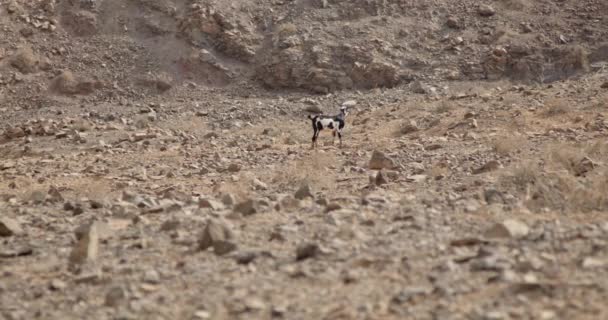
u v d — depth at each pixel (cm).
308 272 2398
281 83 12238
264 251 2723
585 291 2006
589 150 5278
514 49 12025
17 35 13062
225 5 13562
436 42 12712
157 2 13762
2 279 2777
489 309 1925
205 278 2497
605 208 3359
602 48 12081
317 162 5859
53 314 2259
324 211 3553
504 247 2536
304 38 12750
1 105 11869
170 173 6025
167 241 3162
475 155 5722
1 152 8606
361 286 2245
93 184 5641
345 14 13425
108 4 13800
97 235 3047
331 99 11162
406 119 8450
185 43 13088
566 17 13075
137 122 10075
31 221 4044
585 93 8188
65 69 12575
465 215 3244
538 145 5872
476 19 13188
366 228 3062
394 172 4988
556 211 3328
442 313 1922
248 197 4397
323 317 1995
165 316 2136
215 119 10269
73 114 11112
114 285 2527
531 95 8694
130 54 12888
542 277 2158
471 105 8569
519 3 13475
